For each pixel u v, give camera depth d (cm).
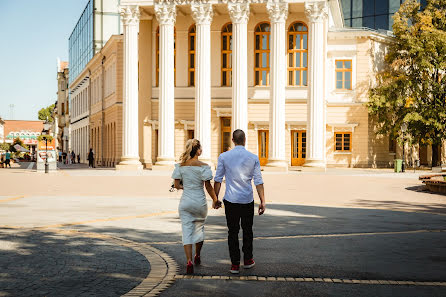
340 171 3931
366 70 4419
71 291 608
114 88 5050
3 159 5978
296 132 4412
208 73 4062
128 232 1059
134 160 4138
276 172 3753
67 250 855
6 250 852
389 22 5703
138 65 4600
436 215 1374
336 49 4450
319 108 3900
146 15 4466
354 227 1148
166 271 713
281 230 1103
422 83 4281
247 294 603
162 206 1553
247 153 736
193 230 734
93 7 6531
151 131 4603
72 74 8775
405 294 607
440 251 870
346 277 688
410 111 4250
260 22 4419
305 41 4369
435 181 2098
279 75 3941
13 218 1265
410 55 4362
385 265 761
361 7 5847
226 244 931
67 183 2661
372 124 4462
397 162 3734
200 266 752
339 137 4462
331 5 4659
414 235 1041
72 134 8888
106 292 605
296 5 4059
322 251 867
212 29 4475
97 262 766
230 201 721
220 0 4041
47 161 4103
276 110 3928
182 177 734
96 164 6212
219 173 733
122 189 2258
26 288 620
